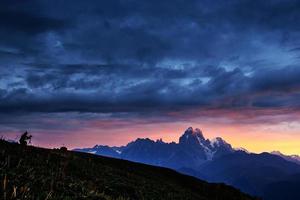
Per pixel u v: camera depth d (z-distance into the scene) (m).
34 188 16.66
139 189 32.84
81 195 18.83
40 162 24.94
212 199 51.28
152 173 54.81
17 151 25.78
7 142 28.41
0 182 15.48
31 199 14.71
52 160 28.73
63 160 30.23
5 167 18.83
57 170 23.47
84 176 28.62
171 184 50.06
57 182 19.73
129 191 30.09
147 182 41.81
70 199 17.17
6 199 13.45
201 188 55.88
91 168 33.94
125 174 41.22
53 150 33.88
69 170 28.14
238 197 56.44
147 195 31.53
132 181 37.22
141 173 50.75
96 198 19.59
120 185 30.89
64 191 18.42
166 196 36.12
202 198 47.22
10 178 16.81
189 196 43.84
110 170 39.78
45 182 18.70
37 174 20.22
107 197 21.02
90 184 25.05
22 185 16.27
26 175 18.59
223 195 55.03
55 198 16.19
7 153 23.36
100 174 32.94
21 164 21.20
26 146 29.03
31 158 25.08
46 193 16.27
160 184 45.22
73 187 20.28
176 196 39.12
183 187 52.50
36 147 32.19
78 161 34.56
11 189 14.92
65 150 37.16
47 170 22.81
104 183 29.06
